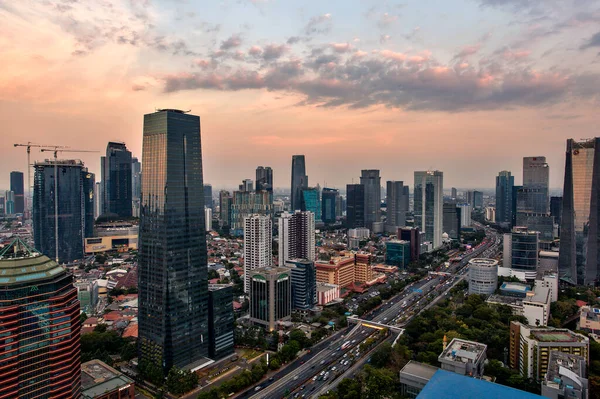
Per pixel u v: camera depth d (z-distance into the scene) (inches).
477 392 7642.7
